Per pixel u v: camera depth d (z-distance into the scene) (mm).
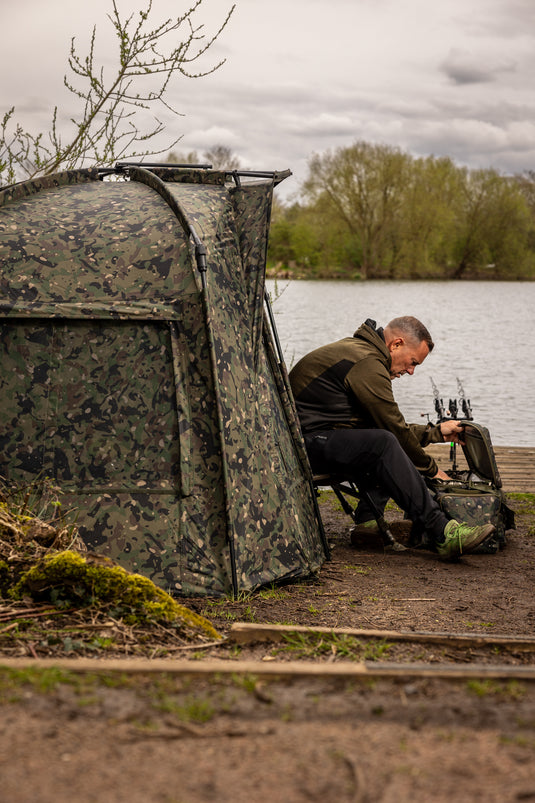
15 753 2141
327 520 7043
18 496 4375
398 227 72812
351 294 53656
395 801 1958
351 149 70625
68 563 3613
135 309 4504
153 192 5246
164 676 2688
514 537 6387
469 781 2049
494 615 4250
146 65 6395
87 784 2012
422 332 5809
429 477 5965
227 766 2115
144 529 4398
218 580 4434
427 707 2488
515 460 9969
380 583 4918
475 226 75250
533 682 2703
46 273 4566
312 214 72625
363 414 5703
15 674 2621
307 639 3426
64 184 5543
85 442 4469
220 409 4523
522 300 50406
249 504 4641
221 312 4711
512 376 19109
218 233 4934
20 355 4484
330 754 2186
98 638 3279
